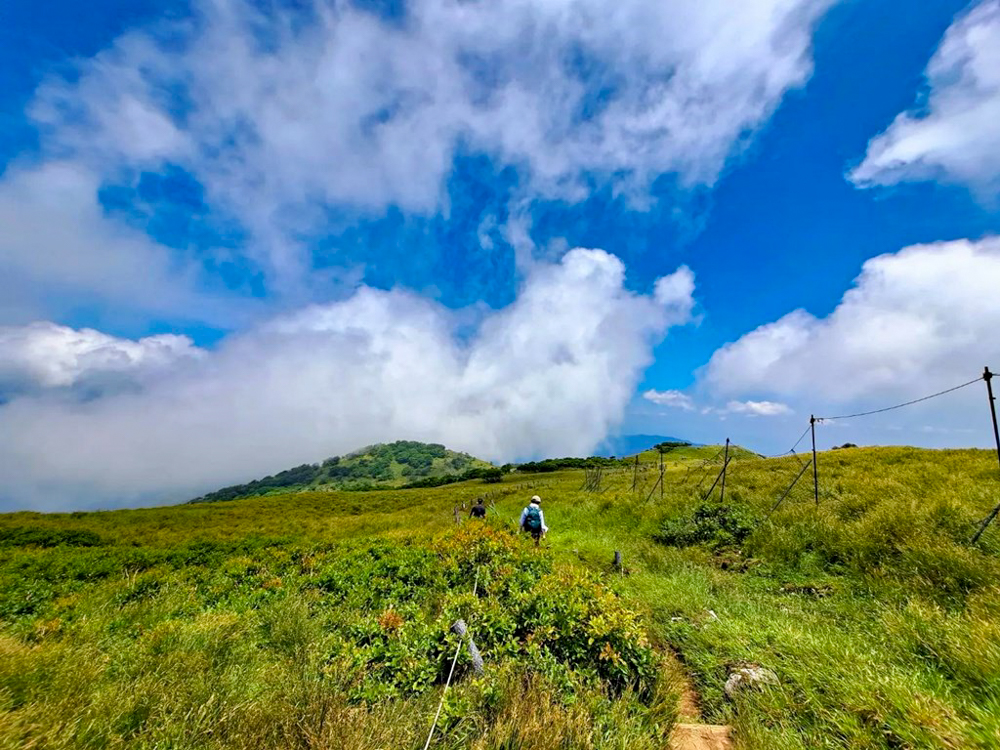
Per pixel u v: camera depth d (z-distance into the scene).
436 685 5.48
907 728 3.91
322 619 8.20
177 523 37.97
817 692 4.86
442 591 9.52
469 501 41.78
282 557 14.86
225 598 10.59
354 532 25.56
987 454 19.41
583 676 5.23
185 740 4.17
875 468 19.33
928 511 9.91
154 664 5.86
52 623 8.14
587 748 3.92
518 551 11.50
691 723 4.91
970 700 4.40
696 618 7.48
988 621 5.54
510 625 6.40
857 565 8.84
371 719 4.32
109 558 15.94
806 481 17.39
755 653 5.89
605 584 9.43
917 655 5.39
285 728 4.14
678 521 14.53
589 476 37.06
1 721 3.98
